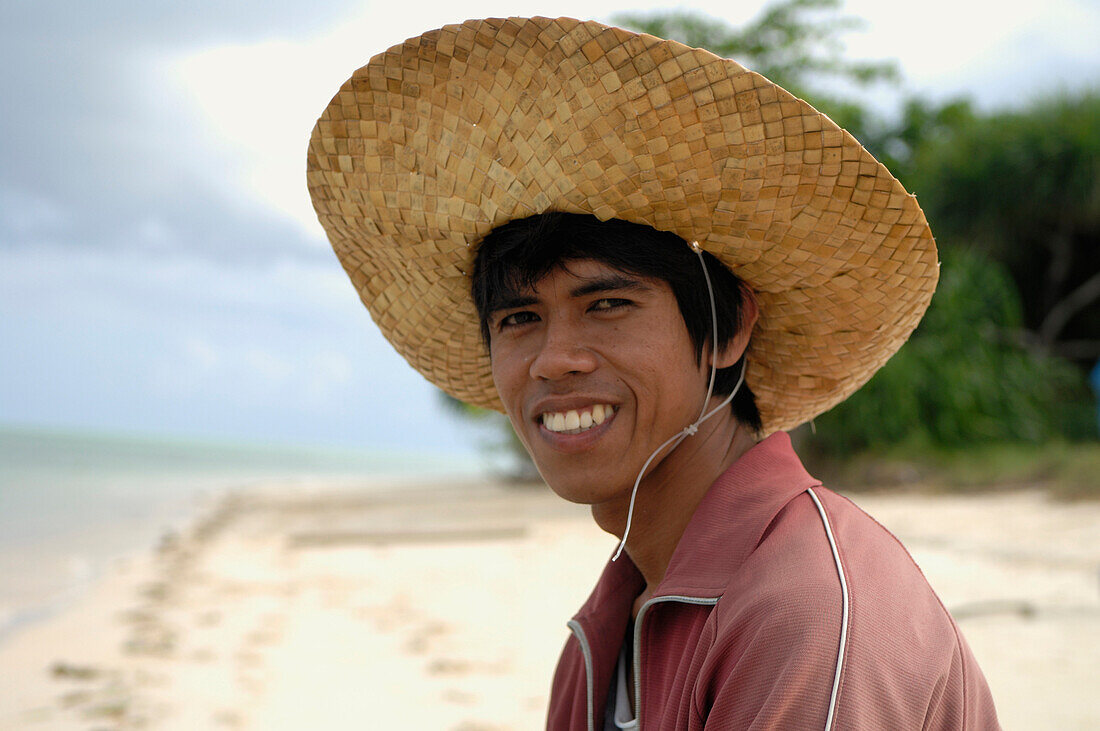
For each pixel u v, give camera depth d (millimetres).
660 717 1138
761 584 1056
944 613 1122
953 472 12430
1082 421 14320
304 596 7281
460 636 5602
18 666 5078
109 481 33156
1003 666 3961
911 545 7328
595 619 1474
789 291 1415
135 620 6406
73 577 9016
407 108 1319
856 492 12719
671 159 1189
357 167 1422
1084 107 15562
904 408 13633
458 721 3979
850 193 1220
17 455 57125
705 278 1306
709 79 1143
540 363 1258
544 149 1225
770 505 1188
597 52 1156
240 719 4102
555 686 1648
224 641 5656
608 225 1237
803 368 1587
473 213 1325
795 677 949
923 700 983
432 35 1225
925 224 1255
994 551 6754
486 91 1245
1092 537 7082
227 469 51625
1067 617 4730
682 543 1235
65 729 3982
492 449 27734
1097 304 17078
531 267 1257
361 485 33656
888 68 17781
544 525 12156
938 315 14406
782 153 1181
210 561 9852
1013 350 15094
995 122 16438
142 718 4117
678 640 1170
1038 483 11102
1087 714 3352
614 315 1258
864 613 999
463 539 11086
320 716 4129
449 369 1850
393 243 1530
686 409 1295
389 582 7832
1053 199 15602
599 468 1271
